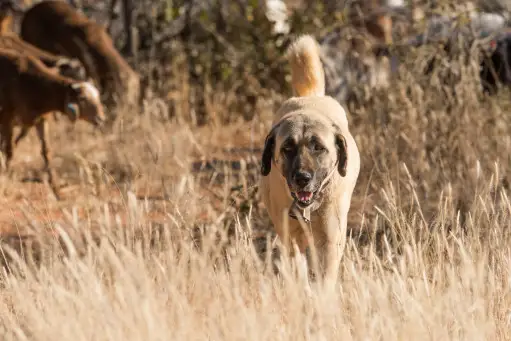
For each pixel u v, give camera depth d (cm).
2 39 1706
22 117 1532
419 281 738
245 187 1137
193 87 1984
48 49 1998
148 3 2169
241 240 824
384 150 1238
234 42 2061
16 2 2162
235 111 1906
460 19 1476
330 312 674
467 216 947
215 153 1603
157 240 870
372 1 1755
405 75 1452
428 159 1279
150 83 1878
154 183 1295
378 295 698
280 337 677
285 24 2128
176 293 726
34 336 721
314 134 824
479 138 1277
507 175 1152
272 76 1980
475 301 720
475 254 830
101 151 1594
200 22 2103
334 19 1841
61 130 1773
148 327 641
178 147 1428
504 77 1530
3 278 858
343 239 870
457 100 1384
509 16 1577
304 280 716
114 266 752
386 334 669
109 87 1859
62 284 782
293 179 805
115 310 693
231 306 701
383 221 1013
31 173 1591
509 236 862
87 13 2323
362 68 1641
